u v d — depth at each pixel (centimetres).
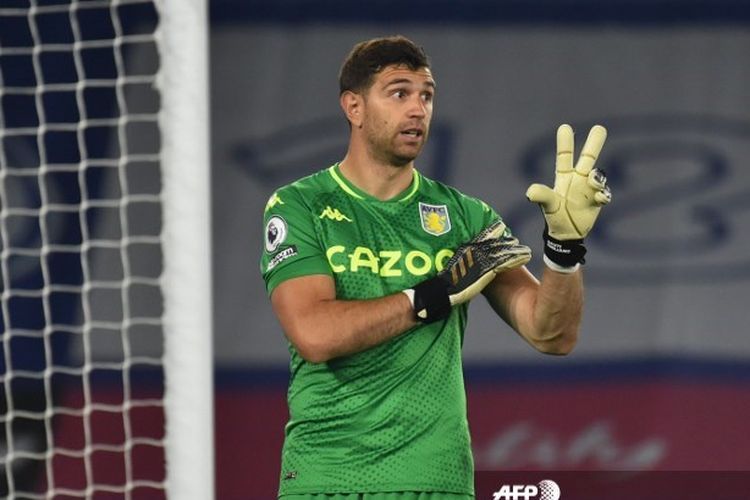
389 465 1227
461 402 1260
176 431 1357
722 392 2380
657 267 2427
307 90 2461
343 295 1251
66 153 2366
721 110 2464
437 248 1273
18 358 2323
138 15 2377
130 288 2353
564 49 2467
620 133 2466
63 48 1977
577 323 1263
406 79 1254
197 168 1362
